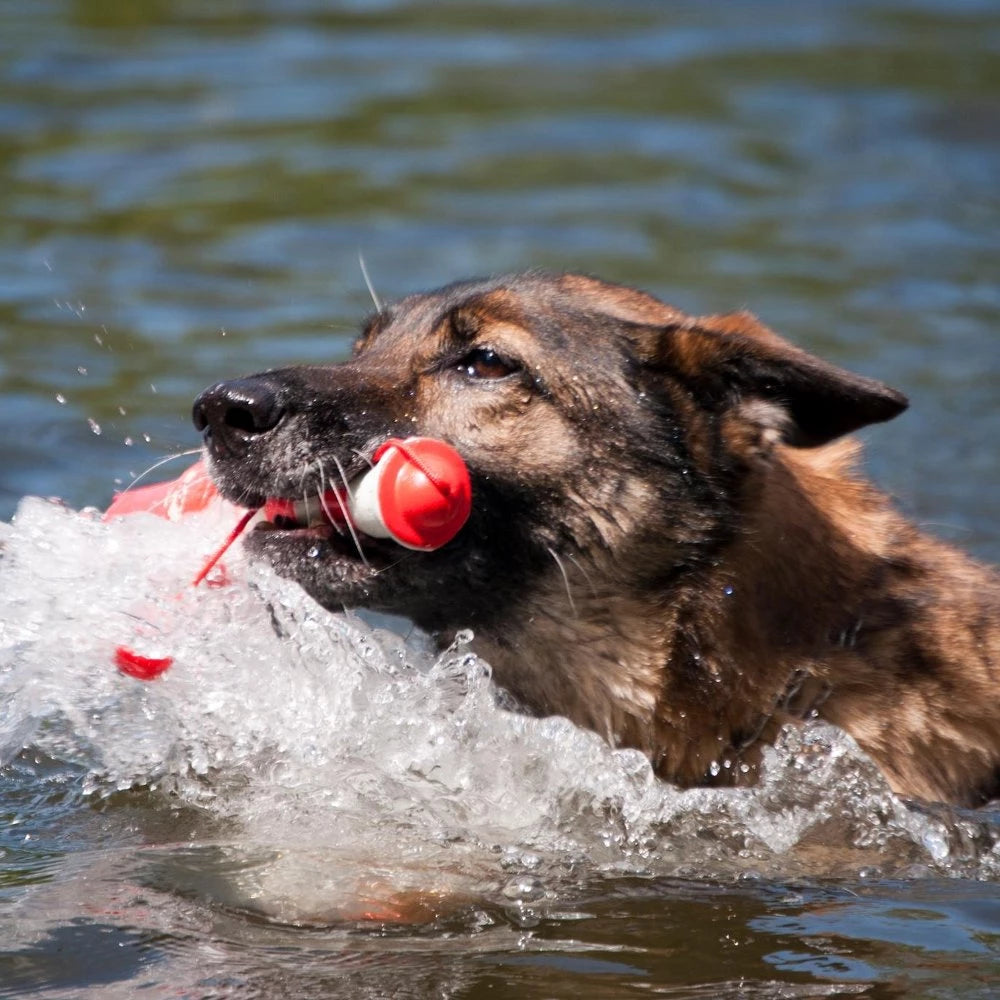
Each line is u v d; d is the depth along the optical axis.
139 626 9.90
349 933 7.89
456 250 21.83
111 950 7.57
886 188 25.53
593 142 27.84
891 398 9.41
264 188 24.56
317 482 9.30
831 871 9.02
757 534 9.66
